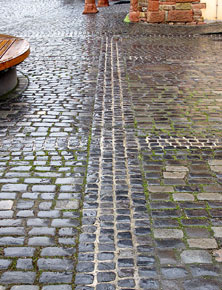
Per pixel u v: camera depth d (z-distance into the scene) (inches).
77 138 199.0
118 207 140.9
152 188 153.4
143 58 378.3
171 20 612.4
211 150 185.2
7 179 159.9
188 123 218.1
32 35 508.4
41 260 115.4
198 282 107.1
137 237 125.2
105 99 259.0
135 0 623.2
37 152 183.6
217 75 315.9
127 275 109.6
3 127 212.4
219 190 151.9
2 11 794.2
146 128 211.6
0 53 265.6
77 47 429.7
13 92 270.4
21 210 139.9
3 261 115.2
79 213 137.7
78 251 119.0
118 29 559.8
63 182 157.6
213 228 129.8
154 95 267.1
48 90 276.8
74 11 796.0
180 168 168.6
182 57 382.0
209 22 608.1
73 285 106.2
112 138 199.0
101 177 161.3
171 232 127.6
